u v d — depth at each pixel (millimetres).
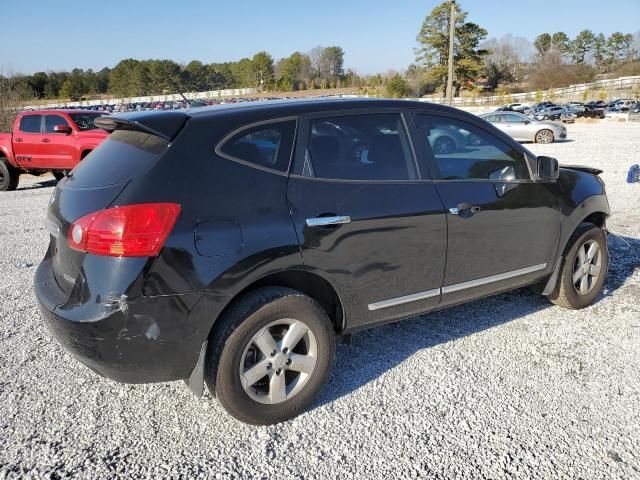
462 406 3088
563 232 4121
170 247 2512
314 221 2871
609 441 2760
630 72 95188
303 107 3072
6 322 4328
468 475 2537
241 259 2656
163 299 2518
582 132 28047
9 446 2762
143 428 2922
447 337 3969
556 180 4074
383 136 3287
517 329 4078
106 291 2461
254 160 2822
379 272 3150
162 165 2611
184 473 2572
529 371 3457
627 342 3832
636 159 14812
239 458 2678
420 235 3271
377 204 3100
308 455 2695
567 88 80875
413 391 3250
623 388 3242
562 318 4266
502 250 3744
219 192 2670
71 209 2697
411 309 3398
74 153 12023
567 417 2963
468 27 76125
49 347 3887
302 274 2934
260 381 2982
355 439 2812
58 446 2768
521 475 2531
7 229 8016
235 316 2713
